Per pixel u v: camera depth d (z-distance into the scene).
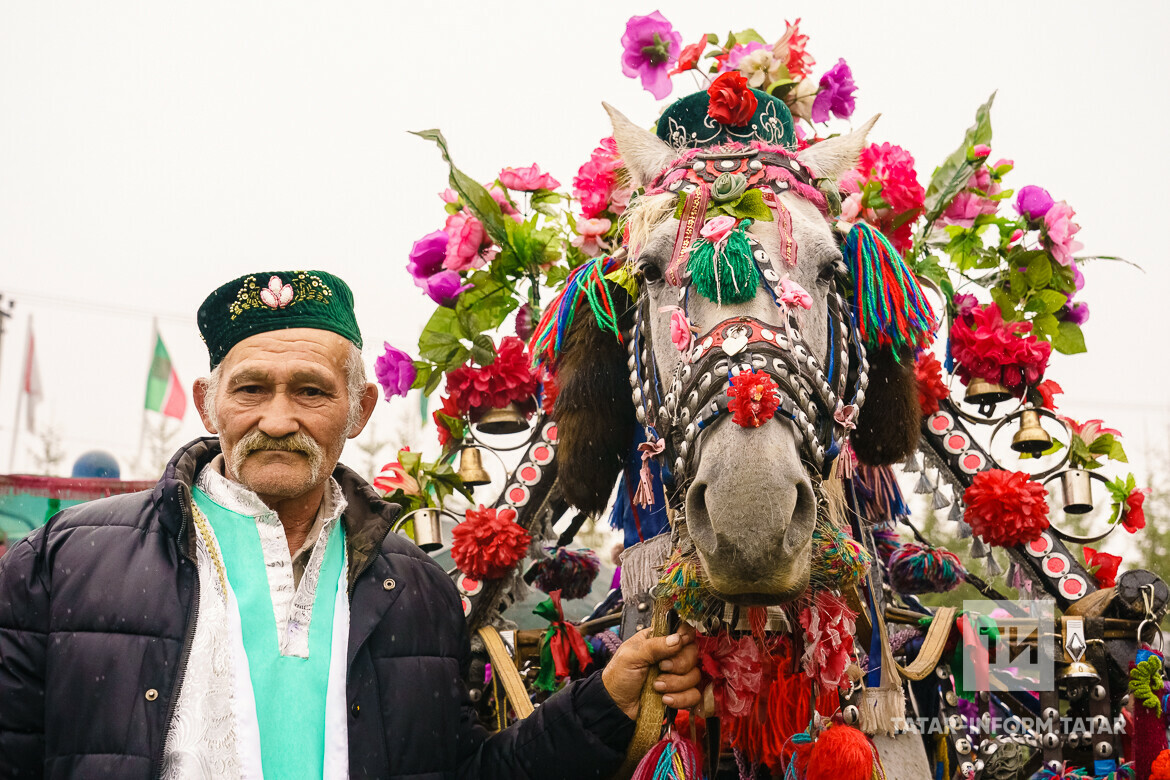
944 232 3.38
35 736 1.99
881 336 2.63
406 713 2.08
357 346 2.26
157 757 1.89
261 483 2.08
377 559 2.20
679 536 2.23
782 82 3.13
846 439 2.48
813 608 2.26
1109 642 2.82
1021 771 3.03
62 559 2.03
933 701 2.88
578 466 2.67
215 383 2.17
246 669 2.00
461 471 3.30
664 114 2.75
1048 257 3.38
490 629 2.89
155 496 2.09
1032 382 3.27
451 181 3.23
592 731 2.20
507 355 3.22
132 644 1.95
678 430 2.24
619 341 2.66
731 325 2.15
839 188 2.90
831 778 2.12
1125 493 3.32
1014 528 3.00
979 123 3.33
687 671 2.22
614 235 2.99
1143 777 2.66
